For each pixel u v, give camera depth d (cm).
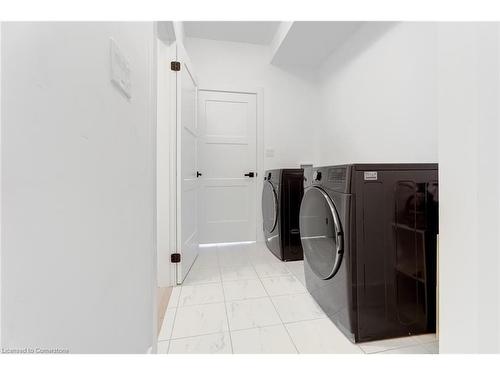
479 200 68
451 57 75
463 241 72
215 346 119
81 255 48
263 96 301
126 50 71
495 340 66
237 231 301
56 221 41
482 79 67
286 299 165
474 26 69
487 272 67
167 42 187
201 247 286
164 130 188
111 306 61
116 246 64
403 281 123
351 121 244
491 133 66
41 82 38
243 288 182
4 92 32
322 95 300
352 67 242
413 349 116
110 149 61
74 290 46
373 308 121
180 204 190
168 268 187
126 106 72
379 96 205
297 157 310
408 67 176
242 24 261
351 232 117
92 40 52
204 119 289
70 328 45
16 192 34
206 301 163
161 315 147
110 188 61
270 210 262
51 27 40
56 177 41
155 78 101
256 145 303
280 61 296
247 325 137
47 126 39
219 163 295
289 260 238
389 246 121
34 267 37
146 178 91
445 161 78
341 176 122
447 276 77
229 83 292
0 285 32
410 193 122
